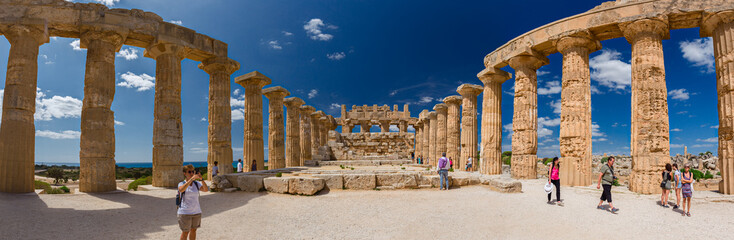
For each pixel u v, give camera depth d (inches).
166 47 635.5
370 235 303.3
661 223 355.9
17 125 505.7
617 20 627.5
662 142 578.9
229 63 763.4
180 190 237.9
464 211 398.3
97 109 553.3
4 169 494.3
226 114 761.6
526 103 766.5
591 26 654.5
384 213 389.7
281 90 1029.2
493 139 847.7
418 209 410.0
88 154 542.9
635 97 611.2
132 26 595.2
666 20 591.5
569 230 320.5
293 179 522.0
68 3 555.8
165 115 629.3
